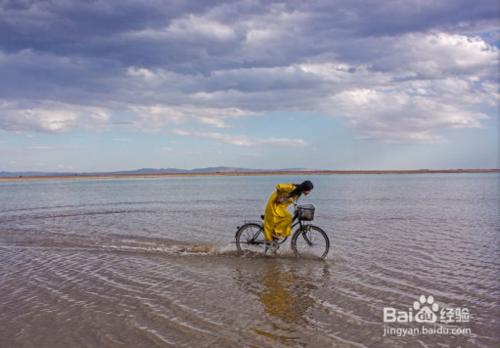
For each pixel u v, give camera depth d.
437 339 5.55
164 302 6.98
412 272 8.89
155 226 16.48
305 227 10.56
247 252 11.09
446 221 17.12
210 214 20.92
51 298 7.22
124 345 5.36
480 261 9.84
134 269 9.25
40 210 24.25
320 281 8.25
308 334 5.69
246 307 6.73
